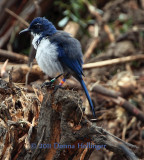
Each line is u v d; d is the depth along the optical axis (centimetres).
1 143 741
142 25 1842
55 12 1764
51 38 945
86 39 1800
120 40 1703
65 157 707
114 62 1425
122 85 1365
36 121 747
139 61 1612
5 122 739
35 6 1602
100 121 1230
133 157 675
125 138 1237
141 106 1351
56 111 705
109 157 1107
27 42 1631
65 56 925
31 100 817
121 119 1248
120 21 1923
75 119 689
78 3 1736
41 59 927
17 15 1630
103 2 1912
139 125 1258
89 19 1794
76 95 706
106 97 1274
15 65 1226
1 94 837
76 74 946
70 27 1594
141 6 1991
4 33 1630
